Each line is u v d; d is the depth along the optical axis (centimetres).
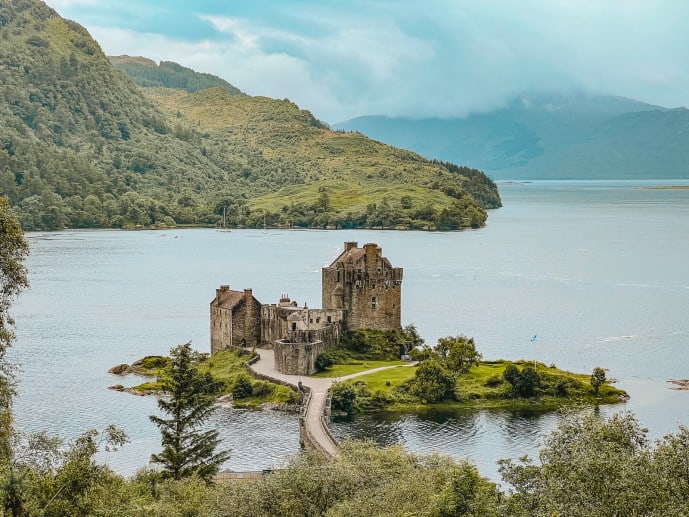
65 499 8944
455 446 17288
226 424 18925
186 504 11019
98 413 19550
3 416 9938
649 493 8000
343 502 9975
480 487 9275
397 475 11425
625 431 10088
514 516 8750
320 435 16488
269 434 18112
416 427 18625
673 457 8500
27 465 9494
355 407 19788
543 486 8950
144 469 13212
